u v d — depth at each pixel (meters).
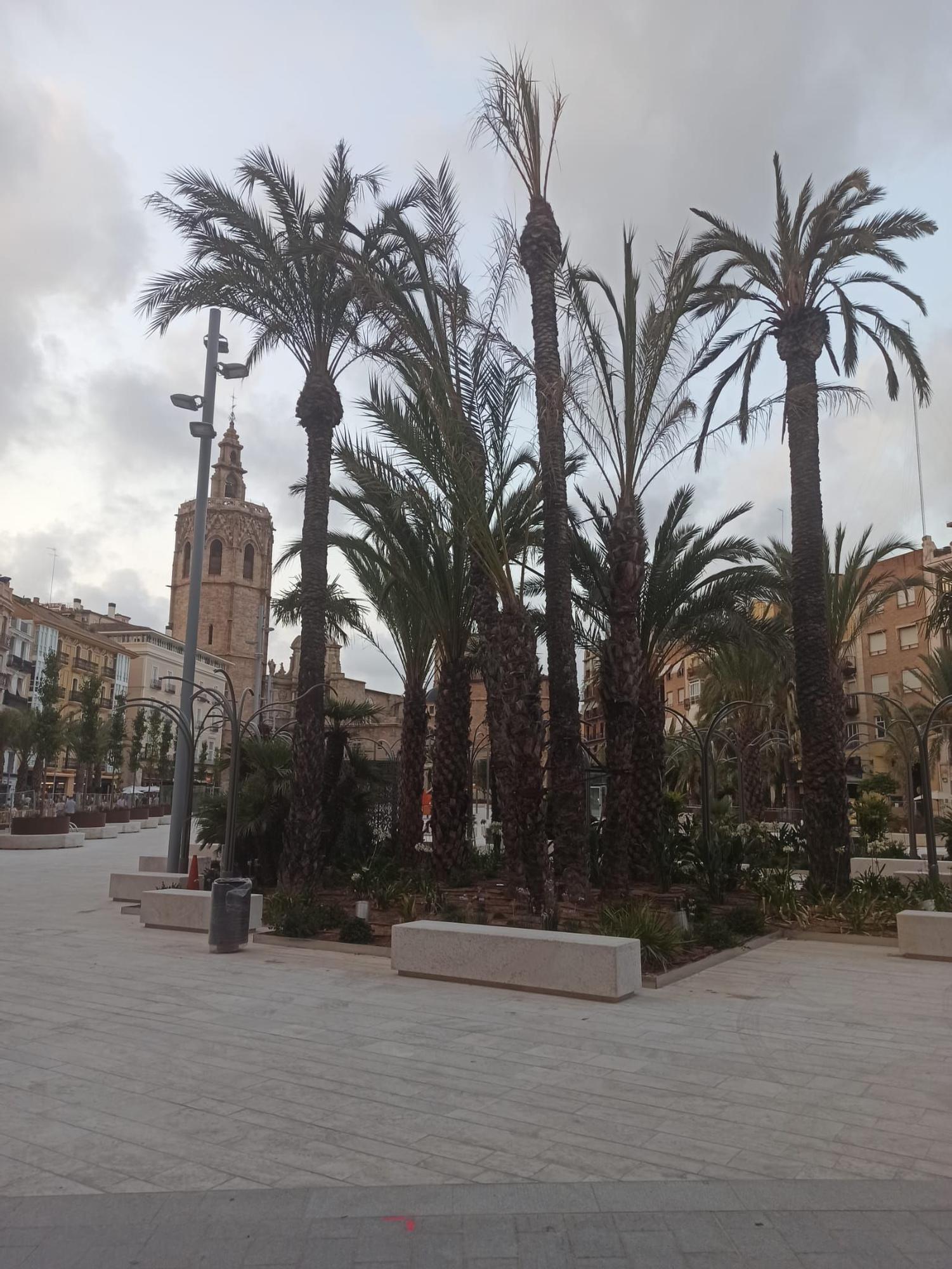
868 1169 4.10
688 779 43.31
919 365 15.41
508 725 12.45
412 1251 3.30
